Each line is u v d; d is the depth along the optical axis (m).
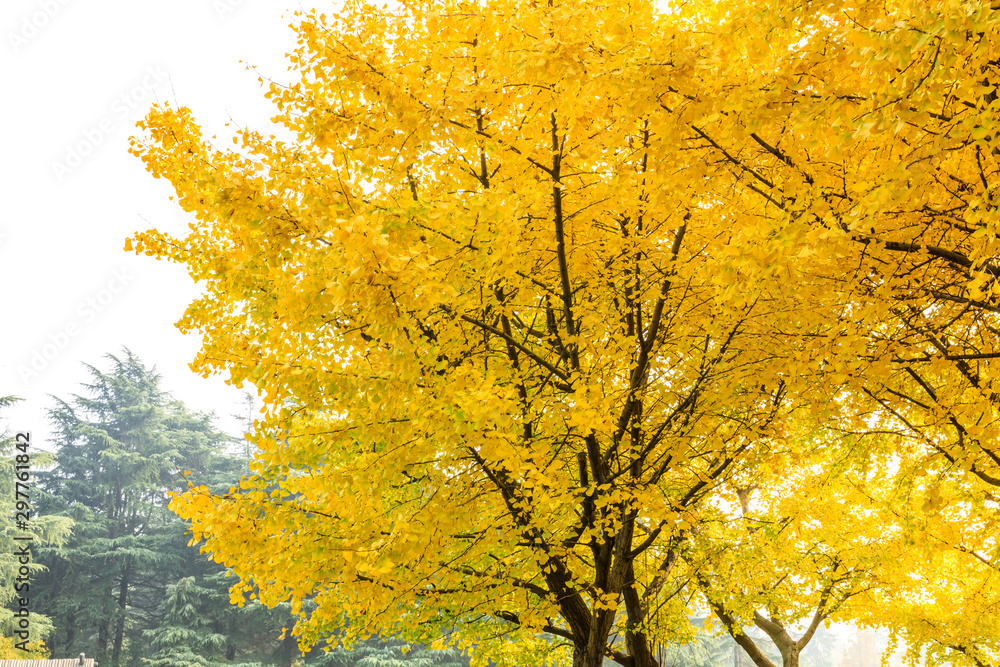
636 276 4.07
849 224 2.61
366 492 3.78
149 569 24.28
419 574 4.13
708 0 3.86
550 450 4.40
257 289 3.92
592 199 3.89
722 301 3.11
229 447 30.25
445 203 3.18
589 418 3.40
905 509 5.12
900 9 2.55
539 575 5.16
